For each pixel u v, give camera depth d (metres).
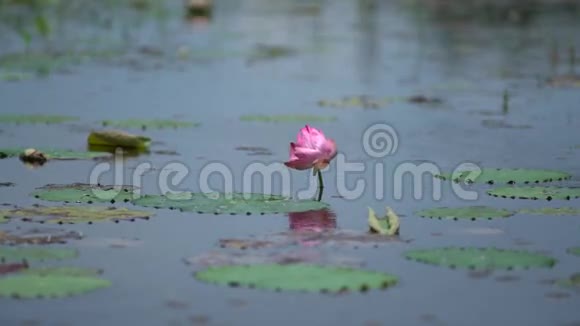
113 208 9.63
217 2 38.00
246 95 17.69
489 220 9.37
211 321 6.71
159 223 9.13
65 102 16.66
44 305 6.98
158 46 24.39
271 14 33.56
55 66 20.97
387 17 32.81
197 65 21.52
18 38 25.39
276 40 26.23
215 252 8.20
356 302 7.11
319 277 7.46
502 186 10.72
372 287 7.29
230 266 7.77
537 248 8.44
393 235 8.79
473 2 37.78
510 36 26.88
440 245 8.48
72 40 25.16
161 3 36.00
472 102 16.88
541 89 18.14
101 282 7.37
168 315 6.82
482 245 8.50
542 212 9.59
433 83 19.14
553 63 21.56
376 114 15.82
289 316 6.82
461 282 7.55
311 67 21.48
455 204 10.02
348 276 7.50
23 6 33.06
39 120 14.76
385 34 27.84
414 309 6.97
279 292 7.30
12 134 13.90
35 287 7.21
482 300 7.16
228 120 15.20
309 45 25.20
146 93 17.73
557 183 10.84
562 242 8.62
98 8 33.56
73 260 7.98
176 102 16.86
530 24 29.80
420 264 7.93
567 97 17.19
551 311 6.95
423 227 9.08
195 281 7.50
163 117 15.38
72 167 11.65
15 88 18.08
